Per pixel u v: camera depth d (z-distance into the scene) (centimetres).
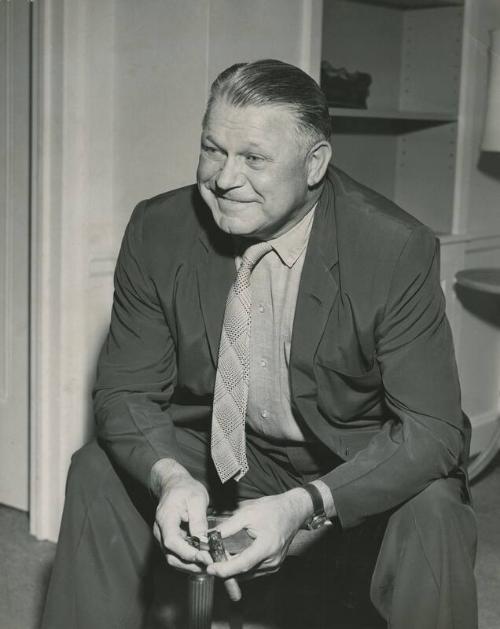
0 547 262
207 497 157
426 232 168
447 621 155
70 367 262
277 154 155
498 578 251
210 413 187
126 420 172
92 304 263
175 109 255
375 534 177
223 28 251
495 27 321
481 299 344
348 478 159
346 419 177
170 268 177
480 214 341
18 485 285
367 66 341
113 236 264
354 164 341
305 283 168
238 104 154
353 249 167
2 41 261
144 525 171
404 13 347
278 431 181
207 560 145
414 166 346
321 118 160
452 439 163
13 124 263
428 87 343
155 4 254
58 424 263
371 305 165
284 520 150
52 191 254
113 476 170
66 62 247
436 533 155
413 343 165
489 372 353
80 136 252
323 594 210
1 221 272
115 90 256
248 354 172
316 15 265
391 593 160
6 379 282
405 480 158
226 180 155
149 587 173
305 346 168
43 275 259
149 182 261
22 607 227
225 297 175
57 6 246
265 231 164
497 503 307
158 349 181
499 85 304
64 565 168
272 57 262
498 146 306
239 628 186
